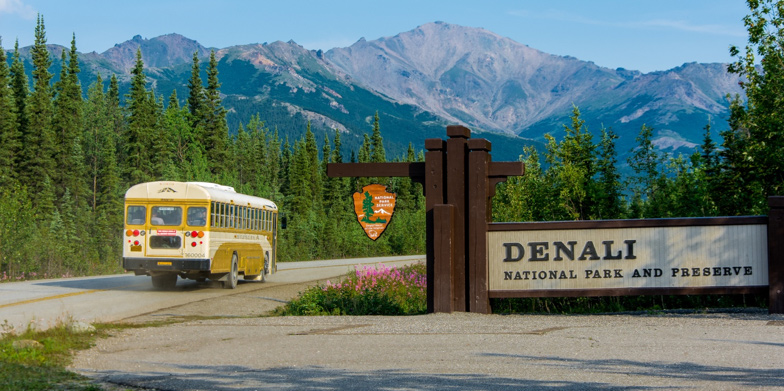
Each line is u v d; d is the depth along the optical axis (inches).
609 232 596.4
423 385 312.8
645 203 951.0
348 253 3390.7
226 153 3280.0
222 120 3309.5
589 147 919.0
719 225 581.9
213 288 994.7
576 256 600.1
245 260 1050.1
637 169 967.6
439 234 604.4
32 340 422.9
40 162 2544.3
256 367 368.2
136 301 782.5
